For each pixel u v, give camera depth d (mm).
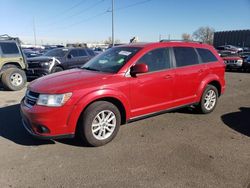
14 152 4320
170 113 6438
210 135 5066
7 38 10195
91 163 3965
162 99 5312
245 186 3373
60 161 4023
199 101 6152
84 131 4363
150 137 4957
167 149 4441
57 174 3660
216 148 4480
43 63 11344
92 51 13727
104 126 4555
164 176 3609
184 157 4152
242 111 6734
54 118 4117
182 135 5062
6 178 3559
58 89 4176
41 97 4199
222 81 6605
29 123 4305
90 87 4324
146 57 5070
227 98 8391
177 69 5523
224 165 3898
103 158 4121
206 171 3732
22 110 4500
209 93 6332
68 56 12406
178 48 5699
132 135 5047
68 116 4191
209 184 3420
